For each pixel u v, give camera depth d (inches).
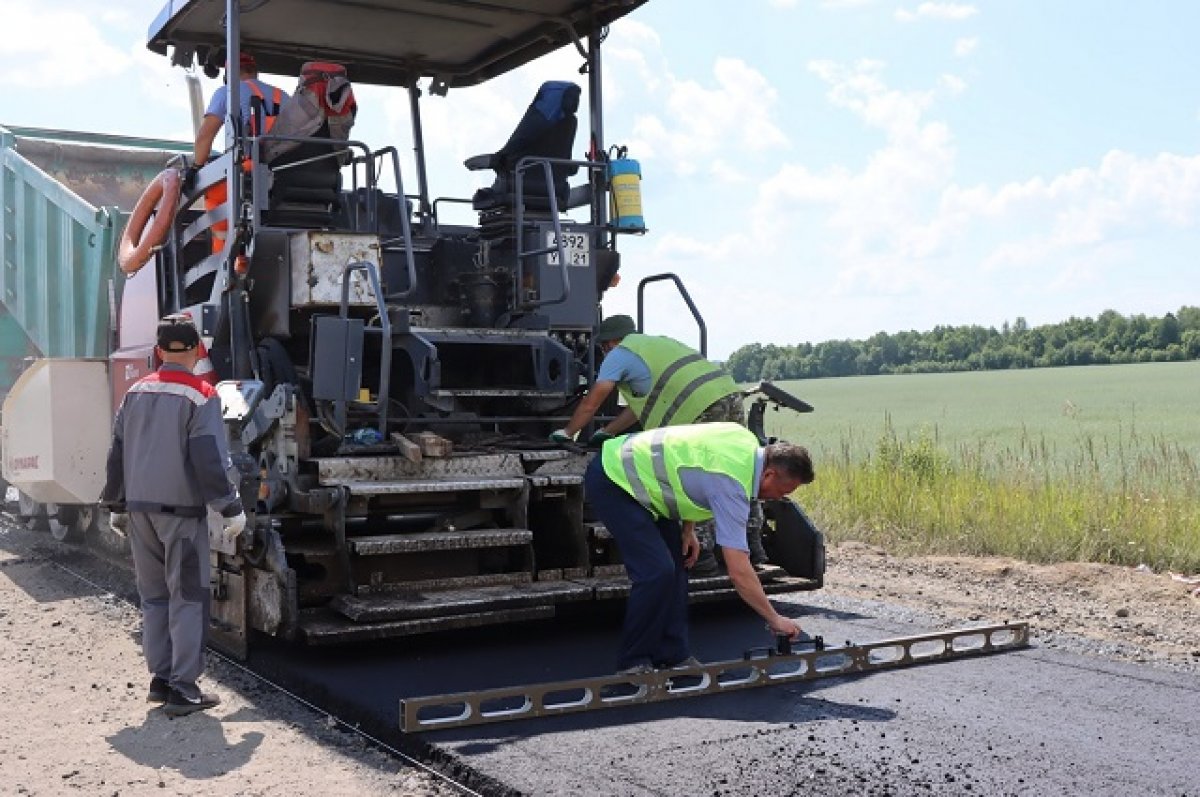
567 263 288.7
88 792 159.0
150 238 280.8
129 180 430.9
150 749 178.9
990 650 229.9
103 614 280.5
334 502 227.6
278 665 223.1
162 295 294.7
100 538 374.6
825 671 209.8
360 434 245.0
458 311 297.9
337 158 268.7
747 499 193.0
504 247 298.2
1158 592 302.5
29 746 180.5
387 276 293.9
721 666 200.2
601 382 242.1
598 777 155.3
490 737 174.4
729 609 279.3
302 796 156.6
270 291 260.4
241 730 188.4
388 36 315.3
